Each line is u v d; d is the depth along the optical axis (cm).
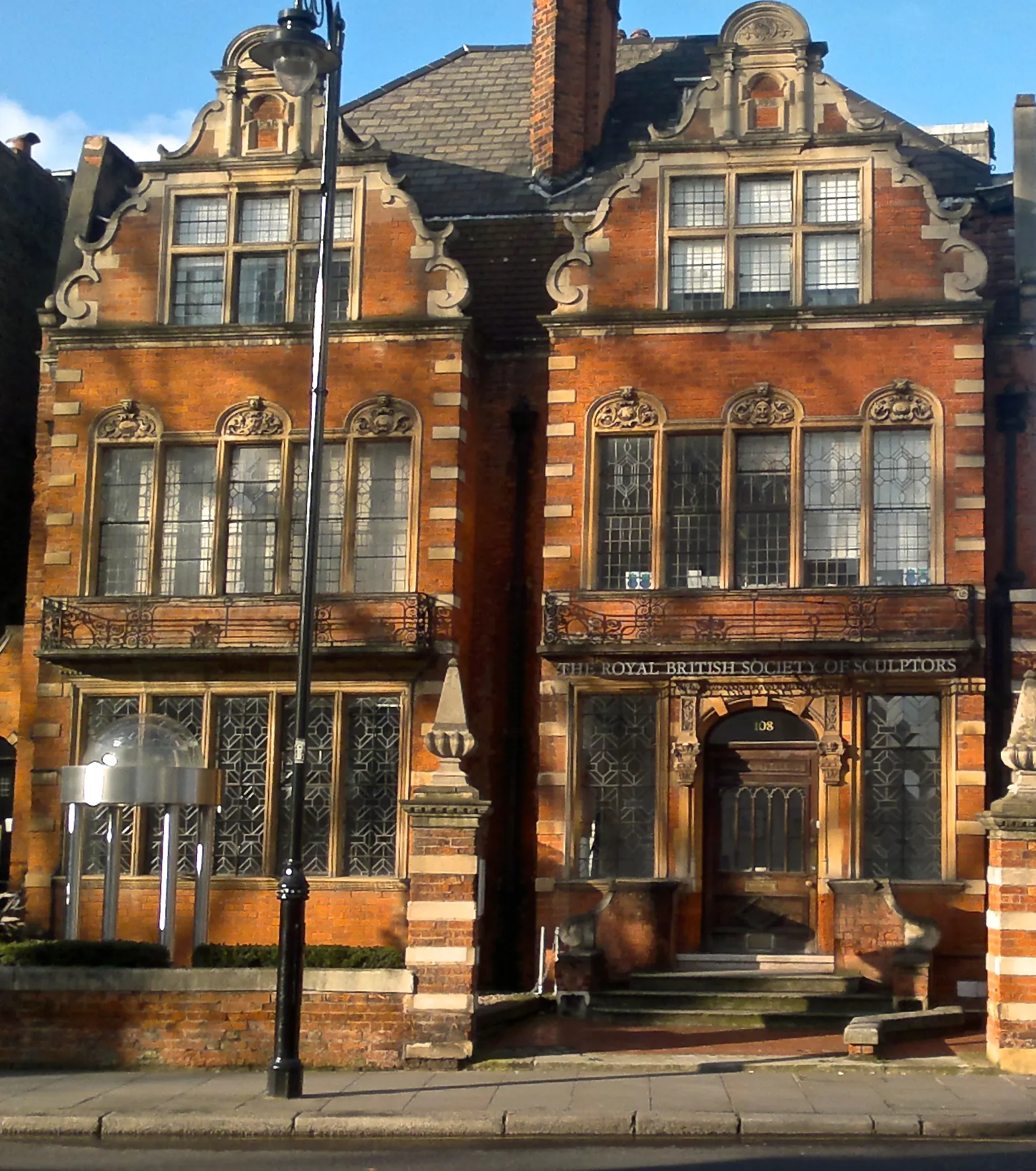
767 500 2345
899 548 2305
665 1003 2084
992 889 1766
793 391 2347
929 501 2305
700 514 2353
